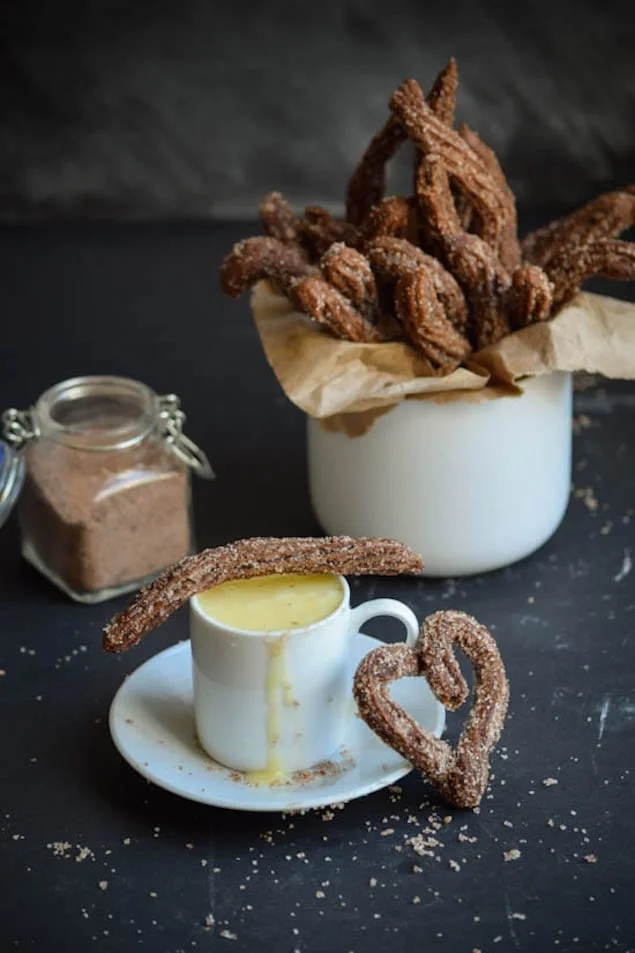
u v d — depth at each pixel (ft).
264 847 2.16
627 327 2.50
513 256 2.61
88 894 2.10
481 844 2.16
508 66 4.06
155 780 2.18
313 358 2.49
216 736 2.20
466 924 2.04
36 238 4.08
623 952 1.99
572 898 2.07
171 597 2.17
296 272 2.57
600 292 3.62
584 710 2.40
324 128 4.14
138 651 2.56
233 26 4.06
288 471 3.03
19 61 4.08
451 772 2.18
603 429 3.16
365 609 2.23
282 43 4.07
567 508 2.90
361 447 2.57
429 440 2.53
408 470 2.56
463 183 2.52
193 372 3.39
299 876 2.12
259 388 3.33
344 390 2.46
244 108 4.13
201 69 4.10
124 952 2.02
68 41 4.07
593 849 2.15
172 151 4.17
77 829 2.20
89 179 4.19
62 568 2.67
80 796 2.27
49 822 2.22
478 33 4.04
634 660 2.51
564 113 4.09
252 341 3.53
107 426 2.70
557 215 4.07
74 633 2.61
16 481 2.64
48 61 4.09
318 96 4.12
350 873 2.12
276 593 2.22
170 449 2.69
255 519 2.89
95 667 2.53
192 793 2.16
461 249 2.48
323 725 2.20
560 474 2.66
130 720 2.28
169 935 2.04
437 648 2.20
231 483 3.00
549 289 2.47
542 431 2.58
